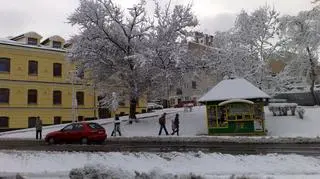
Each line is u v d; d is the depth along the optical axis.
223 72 46.75
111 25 42.66
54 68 57.31
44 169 16.84
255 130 34.59
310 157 17.41
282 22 48.94
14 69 53.34
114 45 42.66
